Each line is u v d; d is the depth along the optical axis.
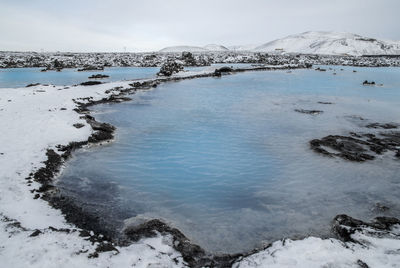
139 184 12.04
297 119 22.70
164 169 13.49
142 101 30.19
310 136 18.33
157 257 7.23
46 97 28.06
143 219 9.52
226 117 23.31
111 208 10.18
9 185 10.62
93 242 7.58
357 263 6.82
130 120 22.34
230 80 49.69
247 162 14.29
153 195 11.17
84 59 105.19
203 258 7.70
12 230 7.80
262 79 51.38
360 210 10.12
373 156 14.80
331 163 14.04
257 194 11.27
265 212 10.02
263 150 15.88
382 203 10.57
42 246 7.11
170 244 8.08
